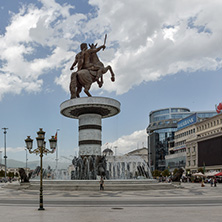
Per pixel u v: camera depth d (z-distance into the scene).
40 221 12.30
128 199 22.25
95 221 12.31
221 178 63.16
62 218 13.09
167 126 152.00
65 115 43.06
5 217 13.40
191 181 65.88
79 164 38.22
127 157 45.84
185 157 104.62
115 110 40.59
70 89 40.31
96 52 41.53
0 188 41.47
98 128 39.56
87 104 37.78
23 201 21.12
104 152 80.44
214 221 12.42
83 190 30.88
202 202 20.30
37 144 17.38
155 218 13.16
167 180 63.72
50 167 47.84
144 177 45.12
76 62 42.12
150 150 162.25
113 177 44.25
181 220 12.64
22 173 37.75
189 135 105.75
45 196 25.08
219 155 78.12
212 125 89.00
